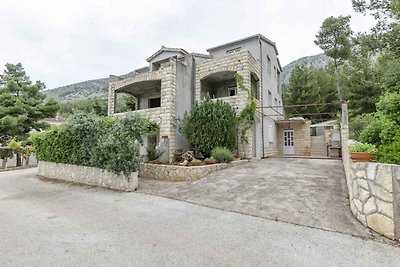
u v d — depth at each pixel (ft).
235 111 39.17
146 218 15.39
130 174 24.89
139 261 9.61
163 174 30.32
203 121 35.32
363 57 56.34
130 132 27.17
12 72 72.59
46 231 13.12
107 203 19.62
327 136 59.98
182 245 11.14
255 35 48.44
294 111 84.69
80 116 31.32
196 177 27.78
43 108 69.21
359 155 16.14
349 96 57.00
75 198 21.75
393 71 32.27
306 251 10.36
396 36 32.63
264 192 20.16
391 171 11.57
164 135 38.27
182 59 52.54
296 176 25.22
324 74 90.94
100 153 27.50
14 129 61.46
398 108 17.16
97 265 9.30
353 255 9.93
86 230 13.25
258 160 41.11
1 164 55.01
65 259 9.81
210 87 49.88
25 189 26.89
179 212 16.67
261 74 47.42
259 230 12.95
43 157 38.45
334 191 19.20
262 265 9.23
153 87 50.06
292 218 14.55
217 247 10.89
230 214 15.96
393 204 11.34
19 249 10.82
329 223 13.47
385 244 10.84
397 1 30.78
